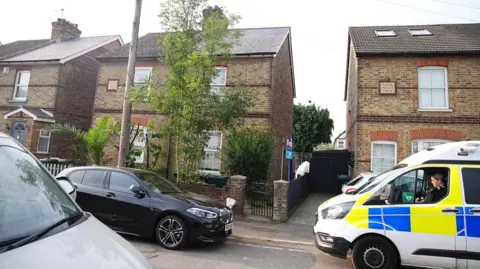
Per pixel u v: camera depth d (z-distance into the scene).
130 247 2.41
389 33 14.52
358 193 5.77
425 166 5.30
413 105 11.73
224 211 6.48
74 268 1.80
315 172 16.98
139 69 15.12
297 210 11.27
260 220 9.25
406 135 11.66
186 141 9.84
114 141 14.73
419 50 11.87
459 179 5.05
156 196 6.35
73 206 2.78
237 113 10.02
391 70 12.05
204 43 9.76
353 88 14.70
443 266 4.85
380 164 11.78
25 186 2.51
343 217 5.39
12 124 15.83
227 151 11.73
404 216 5.07
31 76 17.09
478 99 11.38
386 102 11.95
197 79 9.15
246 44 14.76
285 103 17.50
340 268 5.64
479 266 4.72
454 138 11.33
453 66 11.71
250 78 13.47
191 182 10.34
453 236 4.84
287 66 17.78
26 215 2.24
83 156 11.87
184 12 9.73
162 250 5.98
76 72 17.83
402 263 5.03
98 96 15.53
